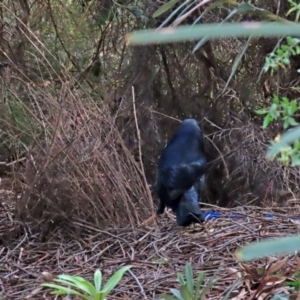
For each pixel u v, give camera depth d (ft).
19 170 28.53
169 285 20.03
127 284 20.54
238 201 40.16
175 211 26.18
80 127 27.91
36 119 27.55
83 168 27.32
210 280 18.12
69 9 48.52
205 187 42.01
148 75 43.52
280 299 15.35
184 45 43.19
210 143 42.60
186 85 44.21
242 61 42.73
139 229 27.14
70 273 22.21
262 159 40.01
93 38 48.85
